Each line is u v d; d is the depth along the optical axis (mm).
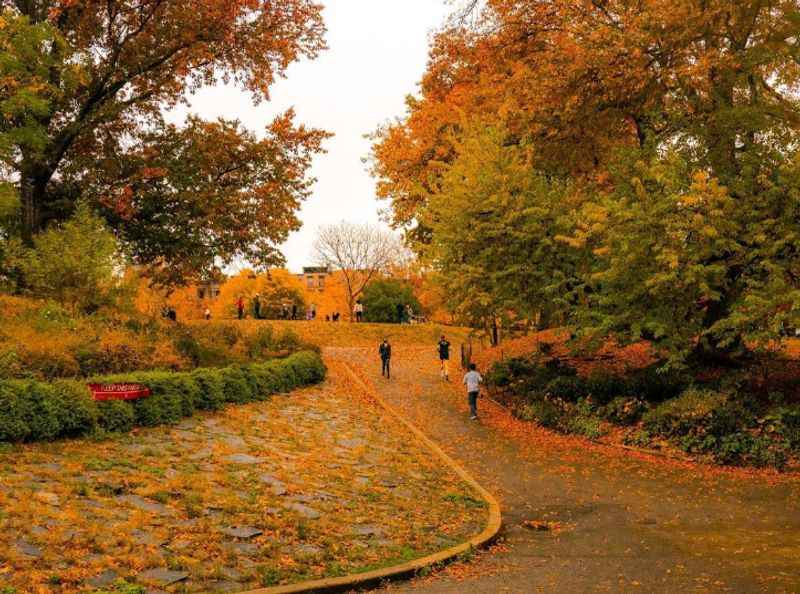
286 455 13375
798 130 17547
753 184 16891
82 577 6480
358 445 15641
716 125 17562
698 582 7680
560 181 23031
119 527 7887
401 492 12078
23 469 9664
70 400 12180
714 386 17938
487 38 23953
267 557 7824
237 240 28266
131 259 24000
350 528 9461
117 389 13391
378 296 76000
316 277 113438
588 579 7988
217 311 76188
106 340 17453
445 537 9750
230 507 9305
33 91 20359
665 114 19312
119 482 9633
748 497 12555
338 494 11203
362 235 73375
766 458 14703
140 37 26797
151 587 6535
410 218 31906
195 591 6598
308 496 10719
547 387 21641
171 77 27172
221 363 20906
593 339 19281
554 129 20891
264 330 27516
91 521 7977
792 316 14938
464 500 12133
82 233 21969
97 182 27641
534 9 22859
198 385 16469
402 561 8359
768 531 10266
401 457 15070
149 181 27109
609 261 18312
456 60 25969
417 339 48844
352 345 46344
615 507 12188
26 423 11383
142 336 19406
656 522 11109
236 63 27891
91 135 27625
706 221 16109
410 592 7410
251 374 19594
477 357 34031
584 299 20109
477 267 20516
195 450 12508
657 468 15117
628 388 19500
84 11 25797
